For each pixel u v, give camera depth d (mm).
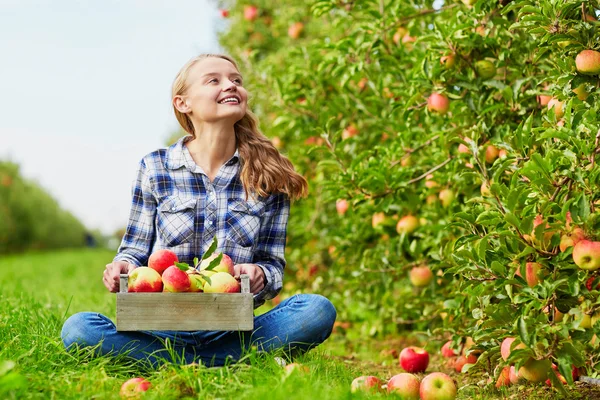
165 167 2742
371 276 4105
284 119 4656
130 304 2256
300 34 6059
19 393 1984
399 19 3822
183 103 2795
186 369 2209
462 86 3193
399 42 4113
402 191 3547
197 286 2330
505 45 3297
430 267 3471
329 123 3738
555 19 2621
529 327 2277
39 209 24234
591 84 2627
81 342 2488
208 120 2684
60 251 24844
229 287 2344
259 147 2814
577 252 2266
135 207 2771
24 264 12094
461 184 3414
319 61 4648
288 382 2070
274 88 4949
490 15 3127
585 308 2408
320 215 5422
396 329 4426
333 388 2195
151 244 2787
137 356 2508
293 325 2584
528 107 3213
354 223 4387
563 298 2414
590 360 2658
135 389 2098
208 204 2691
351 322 4824
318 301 2627
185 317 2268
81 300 5168
